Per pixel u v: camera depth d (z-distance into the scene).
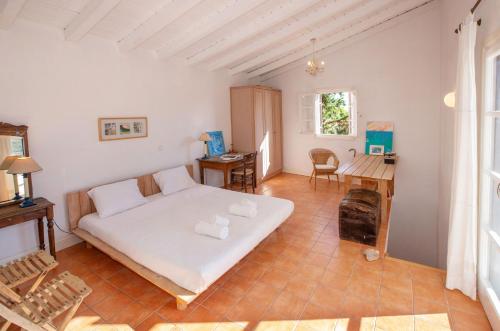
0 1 2.62
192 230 3.03
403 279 2.72
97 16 2.98
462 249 2.46
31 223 3.30
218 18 3.69
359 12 4.53
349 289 2.59
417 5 4.71
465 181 2.39
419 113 5.30
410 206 5.55
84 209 3.65
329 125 6.97
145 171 4.50
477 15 2.56
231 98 6.27
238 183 6.29
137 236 2.92
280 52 5.48
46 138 3.34
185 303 2.30
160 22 3.46
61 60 3.41
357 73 5.87
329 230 3.86
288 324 2.20
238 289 2.64
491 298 2.11
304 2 3.70
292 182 6.46
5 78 2.99
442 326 2.12
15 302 1.94
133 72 4.23
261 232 3.07
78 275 2.95
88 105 3.71
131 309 2.42
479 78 2.50
